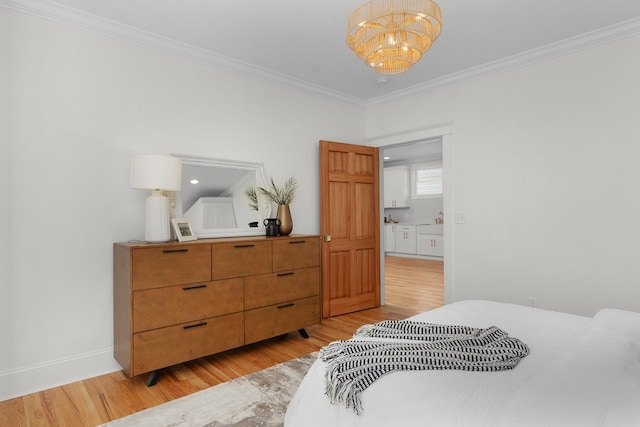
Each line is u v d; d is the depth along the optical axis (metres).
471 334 1.50
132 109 2.82
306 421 1.32
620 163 2.79
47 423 1.99
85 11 2.54
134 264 2.35
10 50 2.32
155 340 2.43
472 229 3.66
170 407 2.14
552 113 3.14
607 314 1.79
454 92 3.81
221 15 2.62
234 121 3.44
